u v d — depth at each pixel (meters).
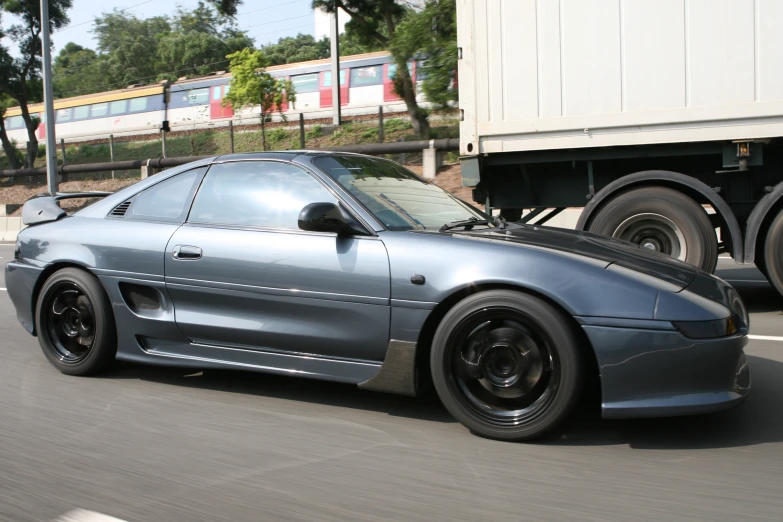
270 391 4.38
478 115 7.41
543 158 7.36
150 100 36.81
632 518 2.67
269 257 3.99
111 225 4.61
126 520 2.72
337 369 3.88
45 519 2.74
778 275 6.48
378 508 2.79
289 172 4.21
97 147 37.66
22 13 35.16
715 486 2.94
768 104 6.43
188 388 4.46
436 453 3.35
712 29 6.55
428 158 18.92
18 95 37.44
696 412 3.22
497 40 7.28
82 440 3.59
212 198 4.38
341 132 27.48
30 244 4.86
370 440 3.54
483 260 3.50
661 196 6.70
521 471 3.12
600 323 3.26
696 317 3.23
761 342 5.44
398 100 28.78
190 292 4.23
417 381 3.69
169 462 3.29
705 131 6.64
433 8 14.51
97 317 4.56
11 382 4.67
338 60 27.80
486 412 3.51
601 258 3.54
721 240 7.11
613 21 6.85
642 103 6.82
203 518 2.73
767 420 3.70
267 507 2.81
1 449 3.48
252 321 4.08
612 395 3.28
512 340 3.44
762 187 6.83
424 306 3.58
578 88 7.03
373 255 3.73
